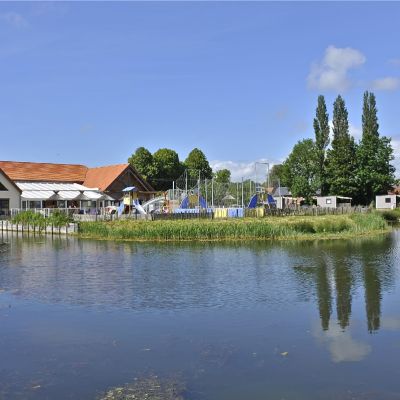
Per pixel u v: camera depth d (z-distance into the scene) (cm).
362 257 3231
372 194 9406
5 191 7481
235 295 2064
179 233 4572
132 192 7006
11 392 1095
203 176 12962
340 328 1573
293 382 1141
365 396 1068
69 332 1541
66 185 8500
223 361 1276
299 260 3106
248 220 5550
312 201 9550
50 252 3697
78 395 1076
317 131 9781
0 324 1638
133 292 2138
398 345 1399
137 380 1155
